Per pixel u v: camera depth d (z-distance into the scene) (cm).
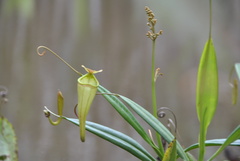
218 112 624
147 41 1376
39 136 489
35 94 704
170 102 706
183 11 1911
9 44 1226
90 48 1225
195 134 520
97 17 1825
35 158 411
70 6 2084
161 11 1950
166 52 1234
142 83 850
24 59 1034
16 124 537
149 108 682
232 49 1219
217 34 1486
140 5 2127
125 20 1766
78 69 962
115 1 2248
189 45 1327
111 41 1345
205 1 2028
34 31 1469
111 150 464
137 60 1099
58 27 1574
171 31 1561
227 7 1895
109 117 594
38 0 2144
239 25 1605
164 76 922
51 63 998
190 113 624
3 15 1767
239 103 655
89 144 475
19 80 812
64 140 480
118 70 970
